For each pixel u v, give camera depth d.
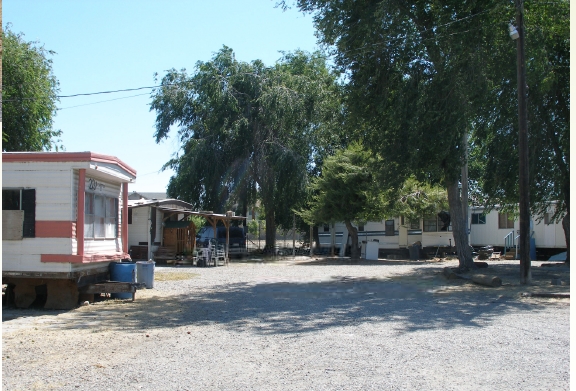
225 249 25.50
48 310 11.22
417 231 29.28
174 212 24.02
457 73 14.72
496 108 17.41
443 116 14.94
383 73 15.92
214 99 27.91
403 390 5.31
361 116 16.53
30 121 21.58
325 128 27.22
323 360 6.54
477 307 10.73
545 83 15.52
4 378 6.00
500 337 7.71
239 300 12.38
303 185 27.94
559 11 15.79
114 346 7.61
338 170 25.19
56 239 11.20
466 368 6.07
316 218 26.11
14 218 11.28
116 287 11.98
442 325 8.77
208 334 8.40
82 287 11.96
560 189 18.78
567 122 17.95
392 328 8.58
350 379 5.72
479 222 30.52
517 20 13.76
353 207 25.11
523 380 5.57
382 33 15.44
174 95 29.70
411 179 24.58
